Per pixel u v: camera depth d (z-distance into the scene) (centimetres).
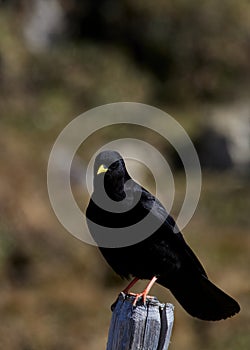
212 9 4941
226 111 4391
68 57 4606
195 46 4819
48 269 3053
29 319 2755
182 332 2602
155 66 4778
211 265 3058
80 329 2733
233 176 3872
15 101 4294
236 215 3488
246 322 2633
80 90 4431
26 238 3141
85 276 3017
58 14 4791
